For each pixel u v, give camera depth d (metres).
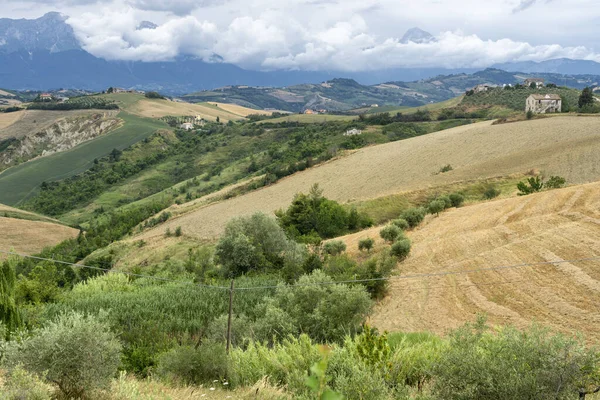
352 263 38.66
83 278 67.81
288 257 47.34
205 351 14.49
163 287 42.03
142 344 22.22
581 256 31.44
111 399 9.70
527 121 126.56
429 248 42.09
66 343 9.48
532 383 8.05
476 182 81.25
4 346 9.62
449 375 8.63
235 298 33.53
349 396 9.87
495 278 31.80
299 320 23.86
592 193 47.31
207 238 84.81
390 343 18.17
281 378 13.95
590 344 20.25
